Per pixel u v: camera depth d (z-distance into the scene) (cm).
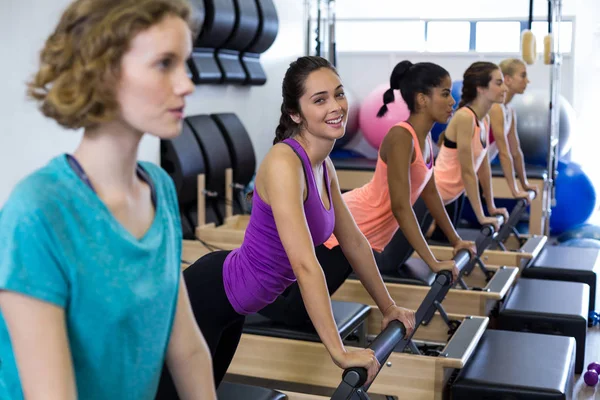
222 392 220
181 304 118
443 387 258
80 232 96
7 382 100
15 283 92
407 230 280
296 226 188
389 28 834
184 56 100
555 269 455
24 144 349
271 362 276
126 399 109
